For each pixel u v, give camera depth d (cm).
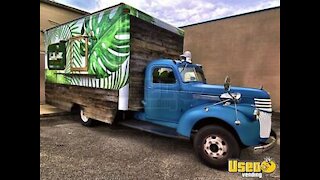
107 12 572
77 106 723
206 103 472
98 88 611
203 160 434
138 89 569
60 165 411
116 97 555
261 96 436
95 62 611
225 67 1132
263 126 432
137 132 657
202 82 562
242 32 1072
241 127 404
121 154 481
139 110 572
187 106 498
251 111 426
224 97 450
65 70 732
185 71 531
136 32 559
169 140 588
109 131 656
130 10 539
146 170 409
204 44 1202
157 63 545
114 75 559
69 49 706
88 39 630
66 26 718
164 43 652
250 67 1052
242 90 451
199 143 437
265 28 1005
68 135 601
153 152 500
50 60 820
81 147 512
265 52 1009
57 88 794
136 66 562
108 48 570
